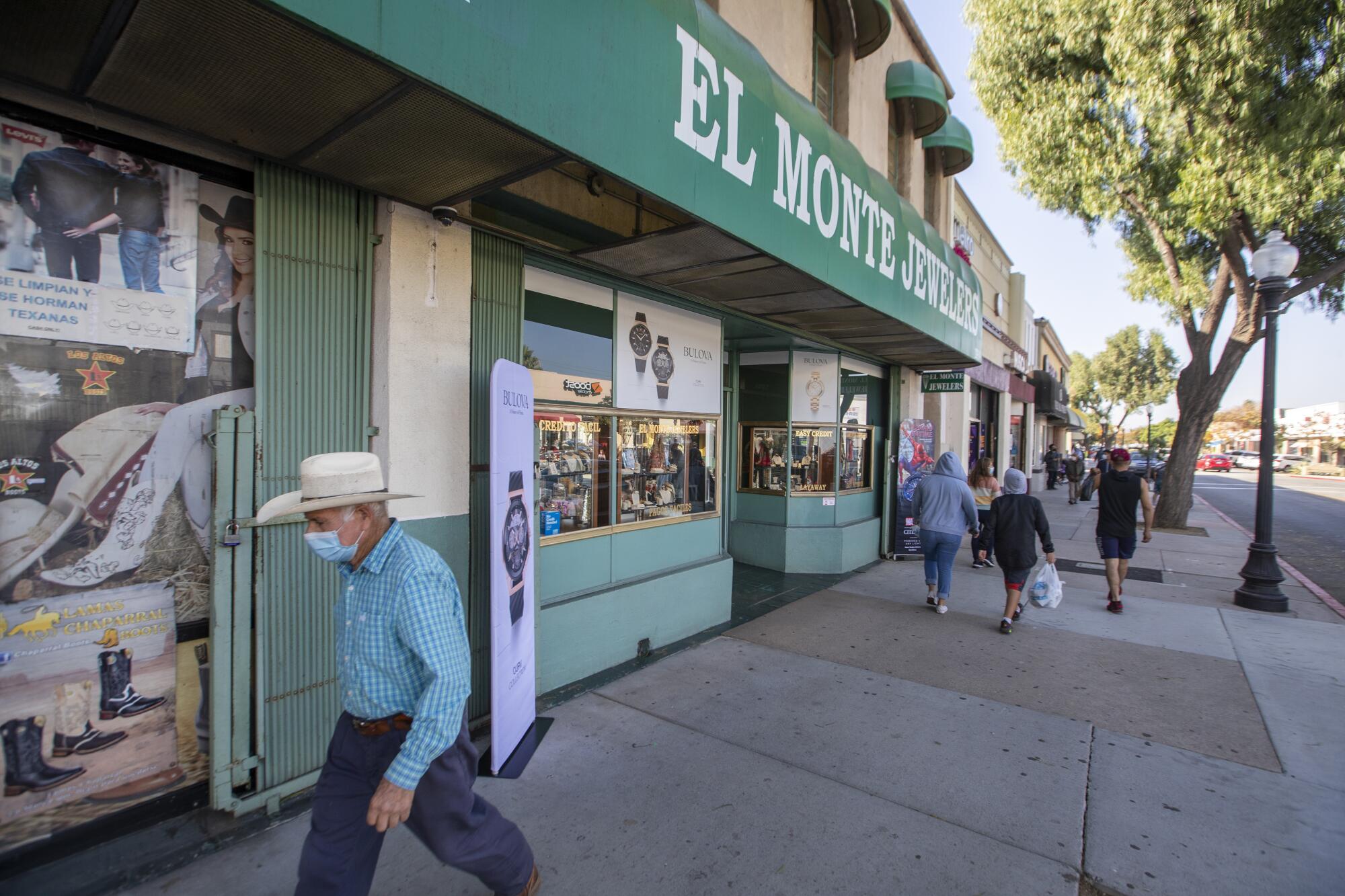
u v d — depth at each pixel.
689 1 3.70
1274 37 8.51
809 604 6.99
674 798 3.21
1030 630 6.15
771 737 3.86
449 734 1.89
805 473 8.65
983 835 2.95
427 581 1.99
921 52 9.81
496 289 3.95
